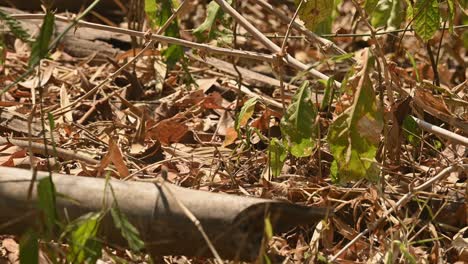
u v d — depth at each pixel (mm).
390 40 9695
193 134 7617
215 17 7457
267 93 8820
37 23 9883
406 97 6445
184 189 5133
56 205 5039
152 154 7086
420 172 6695
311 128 5996
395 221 5844
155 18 7543
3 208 4996
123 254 5594
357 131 5594
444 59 10000
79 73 8680
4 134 7414
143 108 7996
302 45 10711
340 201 5980
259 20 11648
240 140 7070
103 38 9766
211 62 9109
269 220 4926
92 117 8094
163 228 5012
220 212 4996
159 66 8875
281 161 6281
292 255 5742
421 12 6660
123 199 5051
